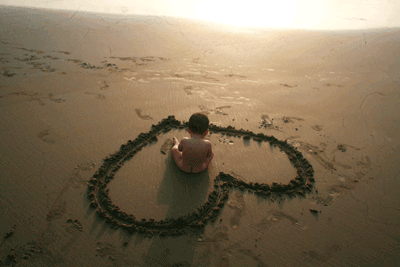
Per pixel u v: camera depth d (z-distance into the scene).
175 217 2.66
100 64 6.24
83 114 4.24
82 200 2.78
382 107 4.79
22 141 3.56
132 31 8.56
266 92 5.30
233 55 7.26
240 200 2.89
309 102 4.95
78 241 2.37
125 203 2.78
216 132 3.96
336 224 2.67
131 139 3.73
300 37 8.68
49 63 6.07
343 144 3.81
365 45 7.96
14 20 8.75
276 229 2.59
